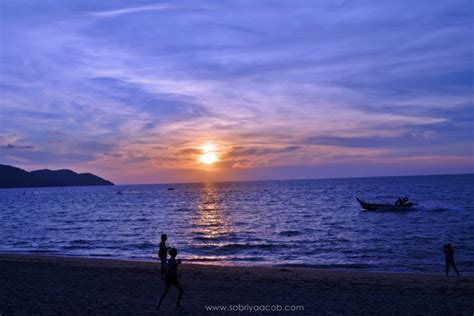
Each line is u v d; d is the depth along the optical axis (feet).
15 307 40.42
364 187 581.12
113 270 65.67
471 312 39.52
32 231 160.35
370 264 79.46
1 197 607.78
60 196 600.39
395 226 147.13
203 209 269.23
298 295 47.44
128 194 603.26
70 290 49.44
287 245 108.88
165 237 41.22
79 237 137.69
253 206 284.20
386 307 41.78
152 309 40.19
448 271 68.28
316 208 250.78
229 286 52.70
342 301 44.47
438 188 458.50
